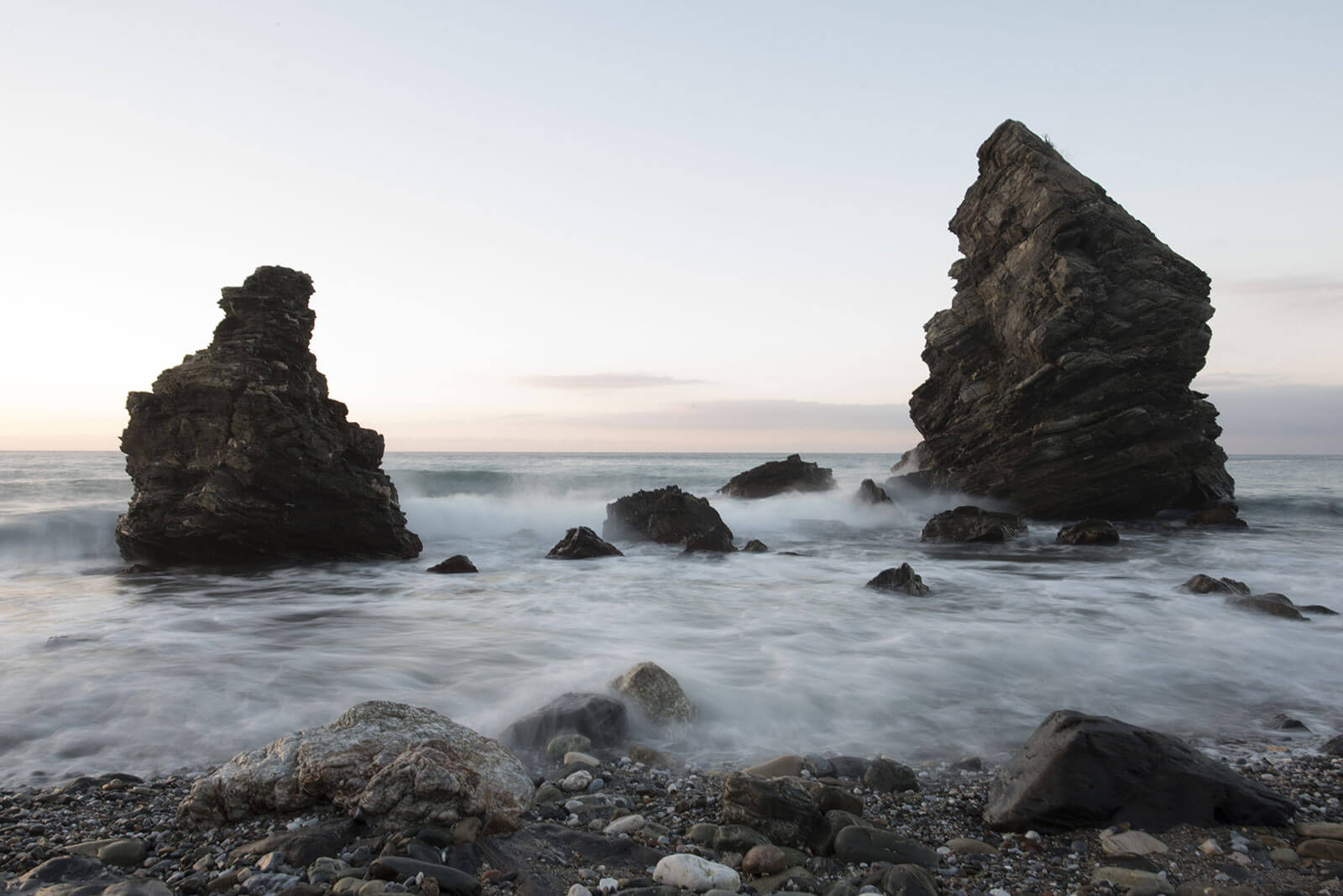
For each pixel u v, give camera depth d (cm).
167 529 1909
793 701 878
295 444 1980
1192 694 925
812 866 516
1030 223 3095
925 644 1123
